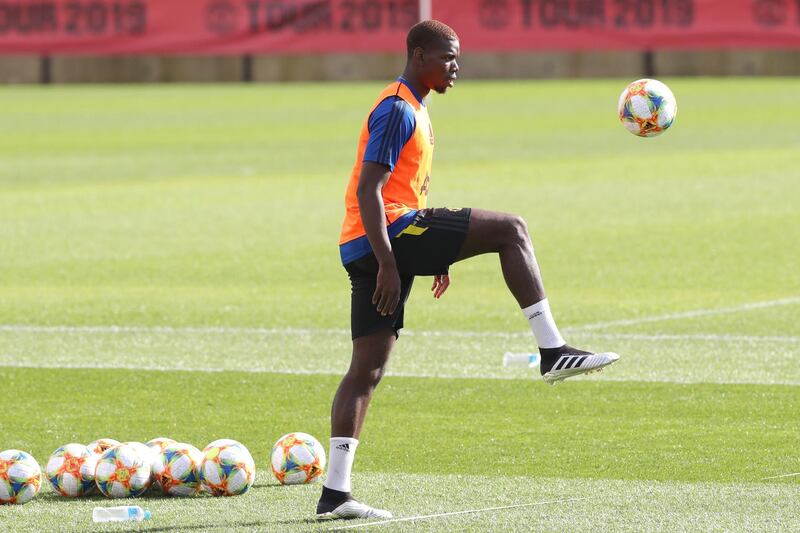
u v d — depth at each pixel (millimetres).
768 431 25891
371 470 23594
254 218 57469
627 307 38875
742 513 20125
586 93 124500
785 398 28453
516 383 30297
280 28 131750
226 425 27188
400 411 28016
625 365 31734
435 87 20453
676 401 28422
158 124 102438
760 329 35625
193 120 105312
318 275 44750
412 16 130875
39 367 32281
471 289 42125
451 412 27891
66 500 21469
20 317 38312
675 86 129375
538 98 120250
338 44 131750
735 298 40000
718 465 23516
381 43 131375
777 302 39312
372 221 19531
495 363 32312
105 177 72312
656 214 56812
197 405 28766
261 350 34000
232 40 132000
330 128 97562
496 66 142250
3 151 85625
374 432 26359
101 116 109812
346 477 20094
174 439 26172
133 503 21172
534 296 20297
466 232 20188
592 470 23375
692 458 24031
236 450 21719
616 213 57219
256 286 42906
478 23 131125
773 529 19234
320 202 62188
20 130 98875
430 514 20281
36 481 21328
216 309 39281
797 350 33031
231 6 131625
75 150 85938
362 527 19609
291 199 63219
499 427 26625
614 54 140625
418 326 36750
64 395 29656
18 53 132750
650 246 49281
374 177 19656
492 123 98812
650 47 129750
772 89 124500
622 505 20656
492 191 64125
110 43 132250
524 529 19359
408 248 20203
